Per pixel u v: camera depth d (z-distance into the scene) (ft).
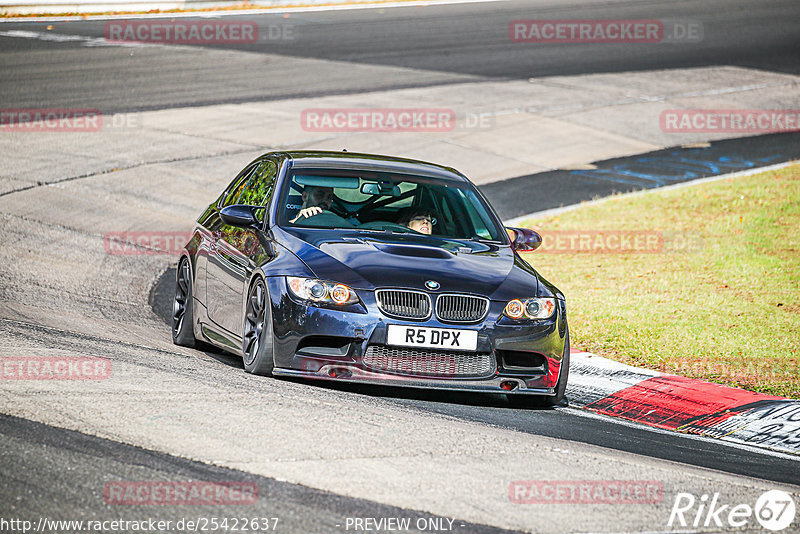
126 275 129.08
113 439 58.08
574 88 286.87
